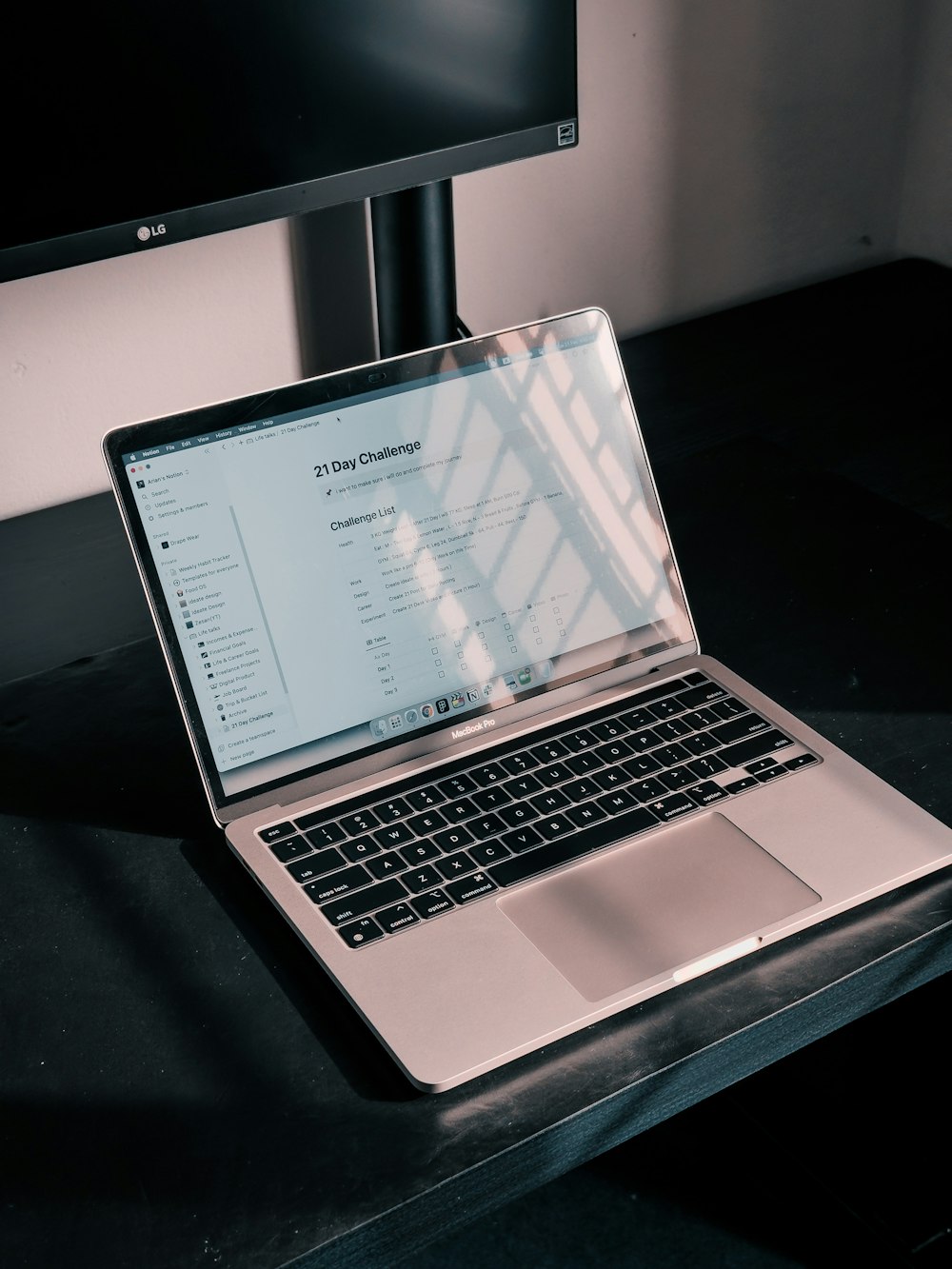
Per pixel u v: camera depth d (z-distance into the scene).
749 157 1.33
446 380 0.84
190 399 1.15
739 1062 0.69
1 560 1.07
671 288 1.36
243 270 1.12
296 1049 0.68
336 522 0.82
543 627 0.87
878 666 0.91
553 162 1.22
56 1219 0.61
